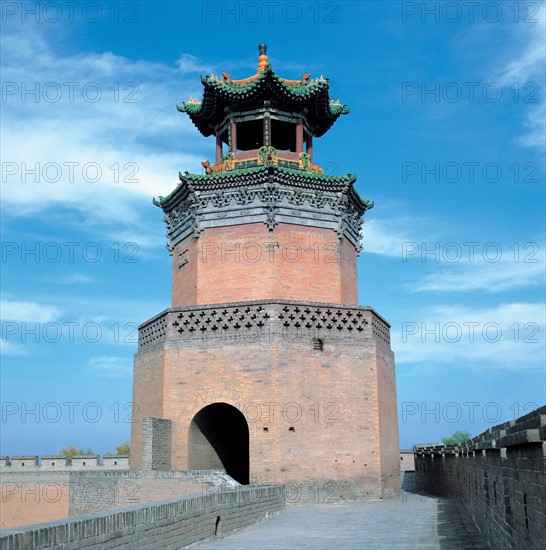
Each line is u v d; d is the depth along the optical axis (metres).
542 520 11.09
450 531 23.17
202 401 36.34
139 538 16.23
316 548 19.52
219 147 48.47
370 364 37.78
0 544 11.23
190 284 43.12
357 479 35.88
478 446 20.77
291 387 35.69
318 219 43.16
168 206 46.53
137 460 39.59
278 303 36.59
